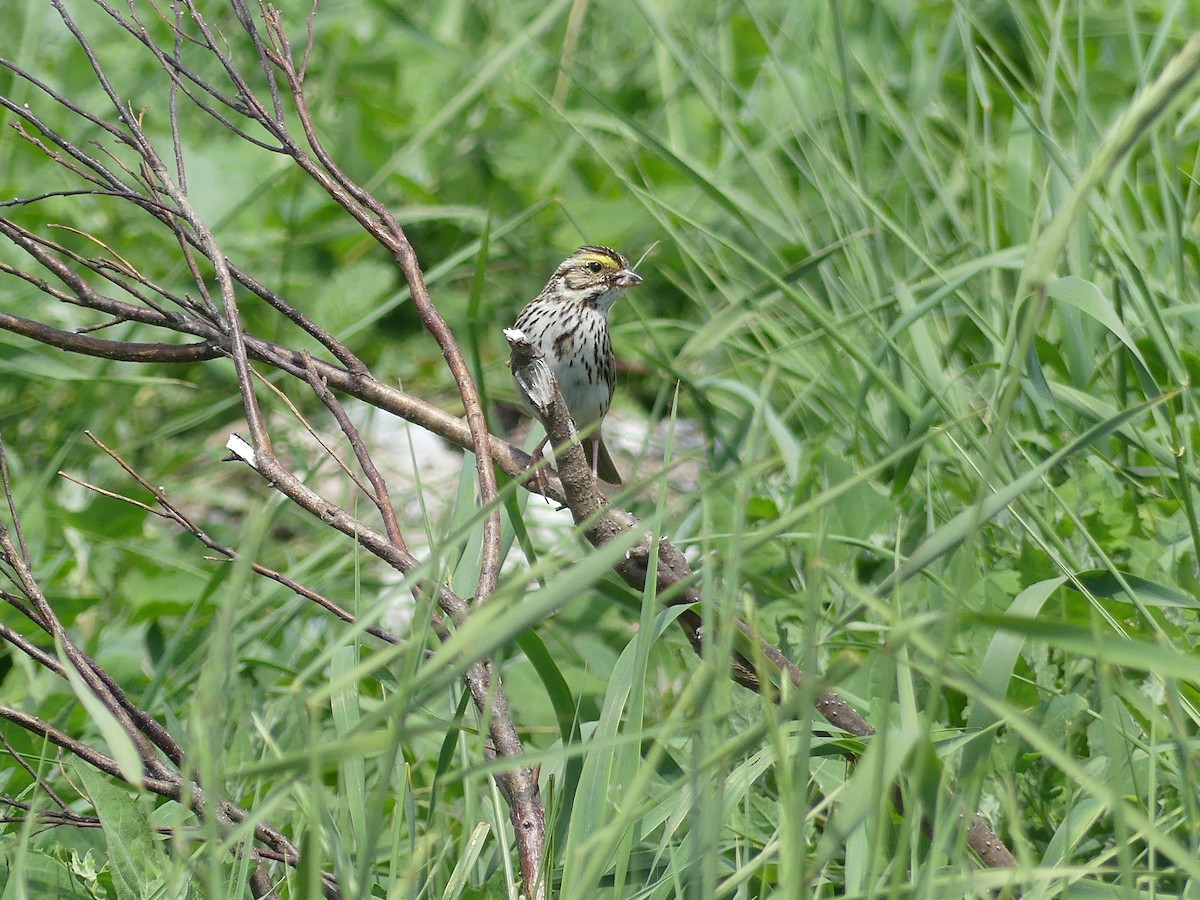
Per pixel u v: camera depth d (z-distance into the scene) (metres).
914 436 6.90
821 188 10.08
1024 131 9.54
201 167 12.84
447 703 6.75
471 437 6.36
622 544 3.46
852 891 4.69
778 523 3.88
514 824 5.36
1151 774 4.79
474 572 6.48
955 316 9.91
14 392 11.38
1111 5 13.87
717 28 12.95
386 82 15.18
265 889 5.50
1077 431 7.96
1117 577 5.61
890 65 13.61
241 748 6.43
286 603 8.88
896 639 3.50
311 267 12.72
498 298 13.00
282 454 11.55
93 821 5.71
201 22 6.86
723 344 10.39
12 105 6.49
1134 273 7.47
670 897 5.04
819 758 5.71
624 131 12.64
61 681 7.92
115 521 9.41
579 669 7.87
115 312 6.49
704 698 3.89
